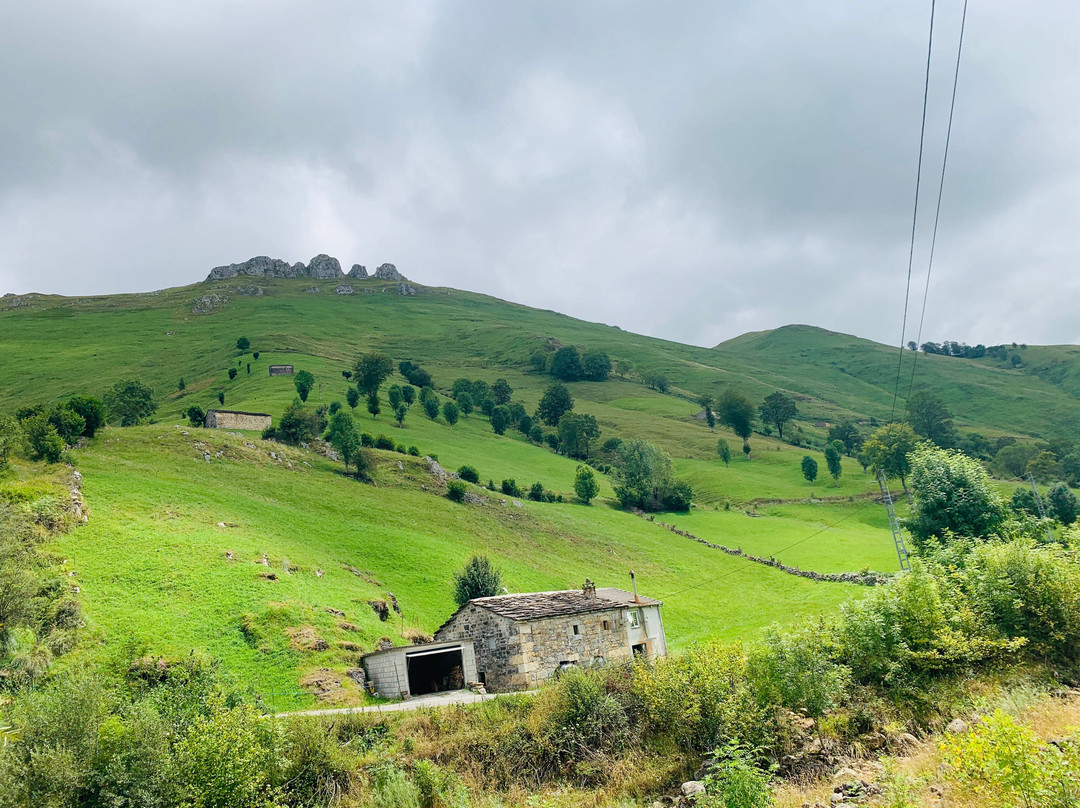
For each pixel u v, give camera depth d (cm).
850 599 2600
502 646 3456
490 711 2502
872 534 10400
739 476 15012
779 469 15712
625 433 18950
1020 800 1152
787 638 2212
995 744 1212
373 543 6625
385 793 1967
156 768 1800
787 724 2120
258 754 1938
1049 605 2519
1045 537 4181
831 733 2080
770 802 1553
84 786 1702
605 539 9050
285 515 6731
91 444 7562
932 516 4844
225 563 4684
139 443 7962
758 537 10194
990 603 2602
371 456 9512
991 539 3178
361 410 15412
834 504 12706
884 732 2016
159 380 19850
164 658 3136
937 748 1598
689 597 7069
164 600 4047
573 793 2020
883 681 2317
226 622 3925
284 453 9131
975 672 2366
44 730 1769
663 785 1981
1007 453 15838
